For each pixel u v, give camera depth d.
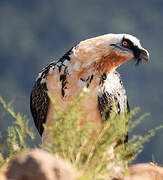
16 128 8.84
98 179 8.46
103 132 9.23
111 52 12.07
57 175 6.95
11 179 6.93
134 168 8.76
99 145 8.78
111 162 8.66
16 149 8.73
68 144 8.47
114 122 9.02
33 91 12.78
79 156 8.54
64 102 11.97
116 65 12.31
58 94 12.02
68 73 12.02
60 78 12.05
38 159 6.96
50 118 12.23
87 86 12.01
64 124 8.52
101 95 12.10
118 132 8.88
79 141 8.53
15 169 6.96
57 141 8.48
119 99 12.65
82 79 12.02
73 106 8.68
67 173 6.99
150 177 8.55
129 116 8.91
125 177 8.47
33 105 12.81
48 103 12.25
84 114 11.91
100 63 12.09
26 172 6.91
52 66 12.48
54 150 8.46
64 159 8.44
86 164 8.54
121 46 12.08
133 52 12.12
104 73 12.22
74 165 8.38
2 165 8.52
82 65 12.01
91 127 8.65
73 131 8.55
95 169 8.48
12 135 8.77
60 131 8.52
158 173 8.58
